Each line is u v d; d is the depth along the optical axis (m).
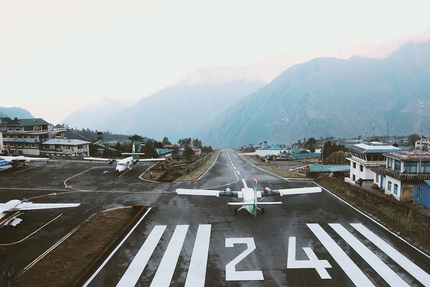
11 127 85.88
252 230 23.88
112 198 33.97
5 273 12.55
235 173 56.03
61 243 21.78
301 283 16.30
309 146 145.88
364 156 45.50
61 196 34.84
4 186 39.69
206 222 25.77
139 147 107.75
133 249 20.53
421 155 34.81
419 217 23.14
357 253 19.73
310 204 31.25
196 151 154.50
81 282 16.50
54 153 82.94
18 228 24.73
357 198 31.88
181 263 18.58
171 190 37.97
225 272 17.50
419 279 16.58
